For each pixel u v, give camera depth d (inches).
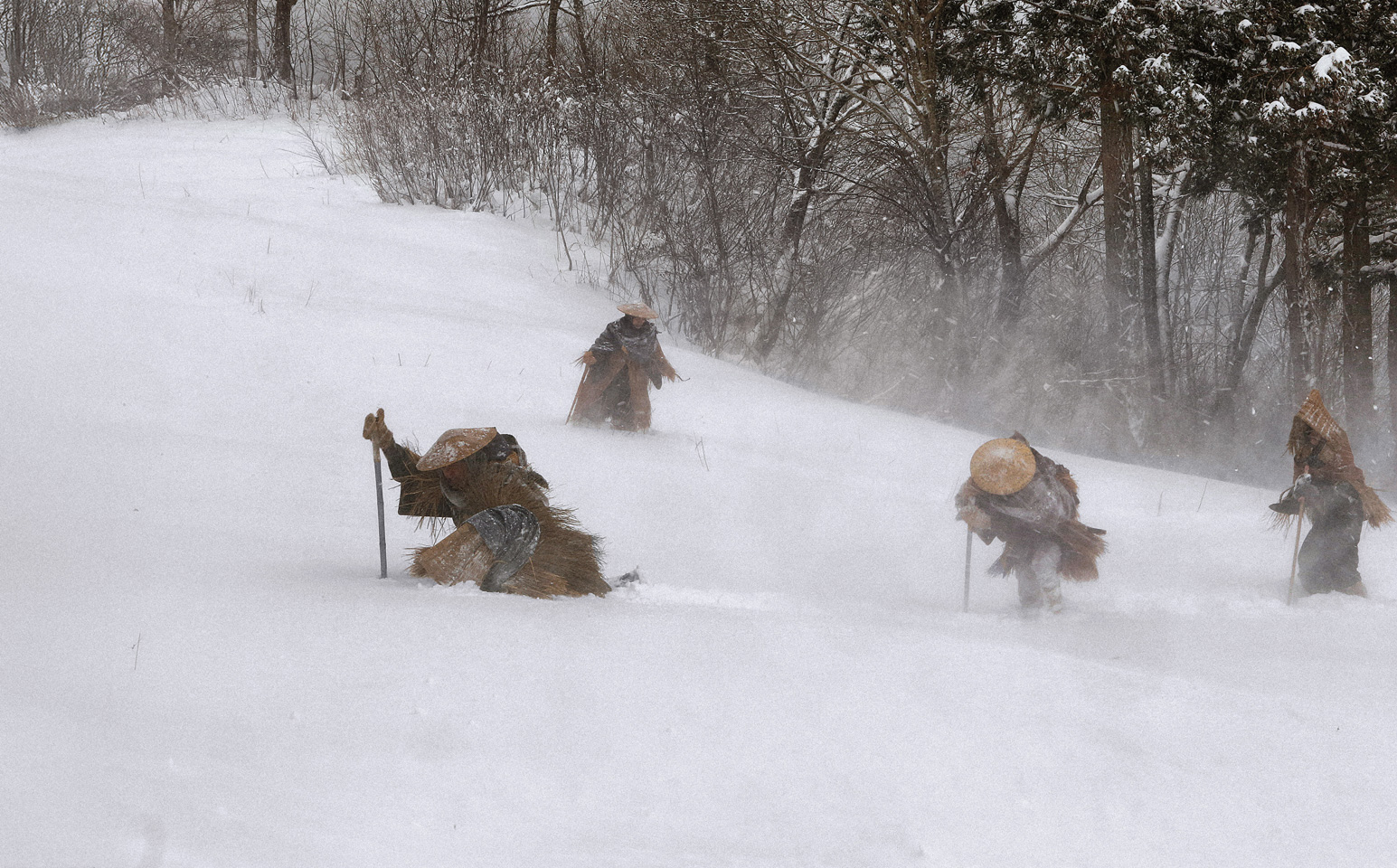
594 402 860.0
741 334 1483.8
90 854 171.8
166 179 1803.6
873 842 213.5
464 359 1005.8
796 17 1669.5
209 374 843.4
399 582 428.1
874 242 1601.9
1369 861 219.0
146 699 253.6
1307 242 1561.3
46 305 932.6
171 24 2662.4
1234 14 1459.2
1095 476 880.3
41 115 2343.8
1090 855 214.5
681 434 884.6
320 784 216.8
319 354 938.1
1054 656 356.5
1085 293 1831.9
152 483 573.6
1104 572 580.4
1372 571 617.6
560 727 261.1
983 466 490.6
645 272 1557.6
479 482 450.6
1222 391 1761.8
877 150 1669.5
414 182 1748.3
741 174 1619.1
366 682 280.5
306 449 689.0
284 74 2662.4
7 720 218.7
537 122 1795.0
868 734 269.1
